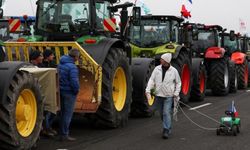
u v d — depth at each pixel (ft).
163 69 27.81
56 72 24.91
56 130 29.37
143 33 45.19
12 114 21.35
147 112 36.42
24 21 34.96
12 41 31.17
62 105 26.07
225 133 28.55
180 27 46.85
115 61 30.09
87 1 31.58
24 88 22.17
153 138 27.48
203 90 50.14
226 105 45.19
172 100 27.68
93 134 28.53
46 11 32.24
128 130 30.17
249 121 34.37
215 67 54.75
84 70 28.32
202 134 28.91
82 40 30.17
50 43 28.68
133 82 35.99
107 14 32.76
